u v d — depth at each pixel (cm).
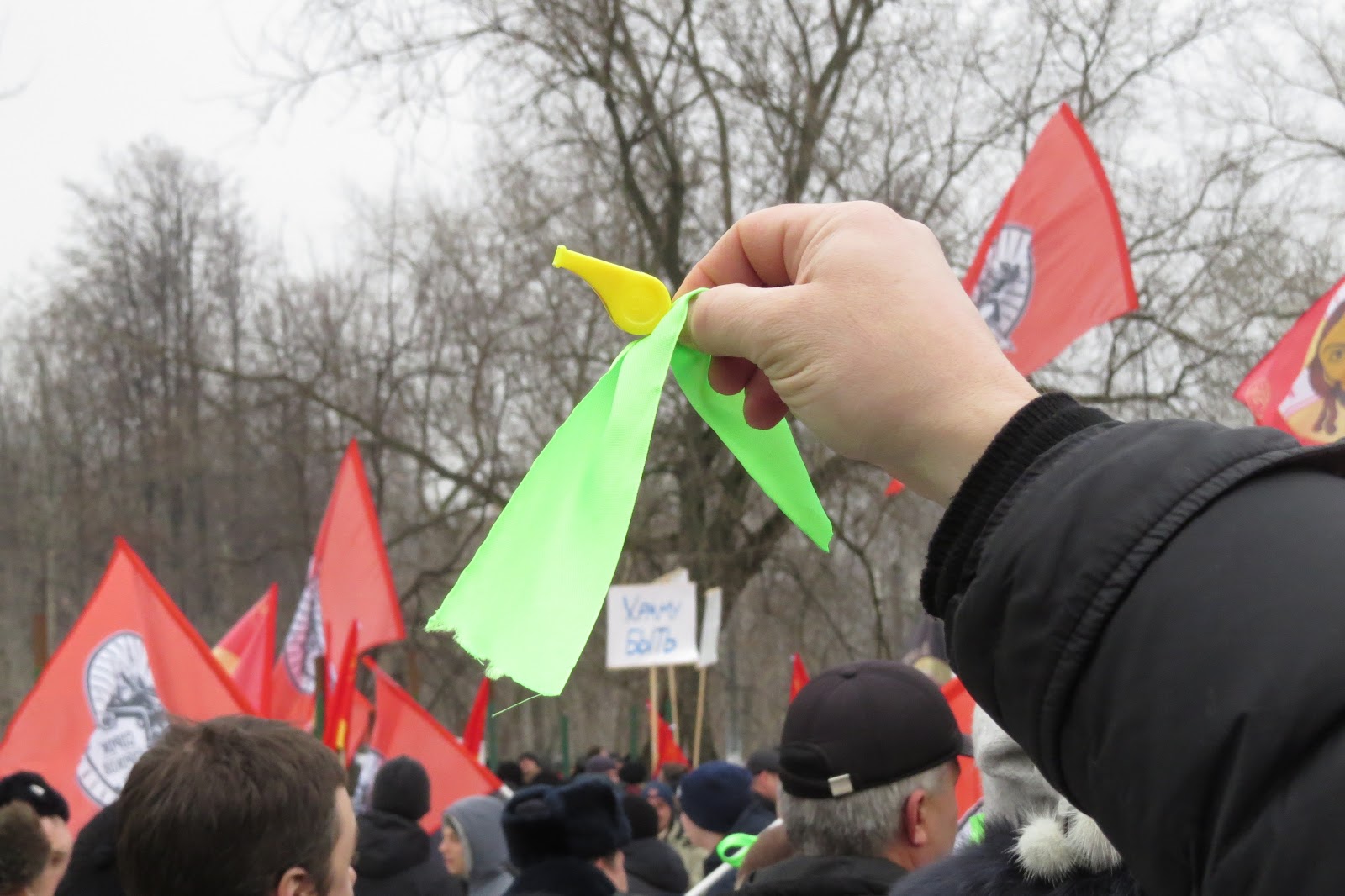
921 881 124
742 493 1727
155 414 3028
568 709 2555
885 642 1688
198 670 536
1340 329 378
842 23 1579
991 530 64
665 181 1664
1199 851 53
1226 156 1503
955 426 69
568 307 1772
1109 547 58
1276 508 56
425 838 437
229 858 178
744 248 87
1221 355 1466
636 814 516
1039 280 550
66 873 293
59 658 521
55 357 3203
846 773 216
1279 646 52
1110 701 57
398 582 2488
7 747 509
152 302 3194
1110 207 534
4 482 3266
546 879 307
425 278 2155
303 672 794
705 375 95
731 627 2072
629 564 1898
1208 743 52
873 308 72
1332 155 1480
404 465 2525
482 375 1986
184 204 3334
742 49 1569
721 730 2534
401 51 1573
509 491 1983
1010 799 142
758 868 282
